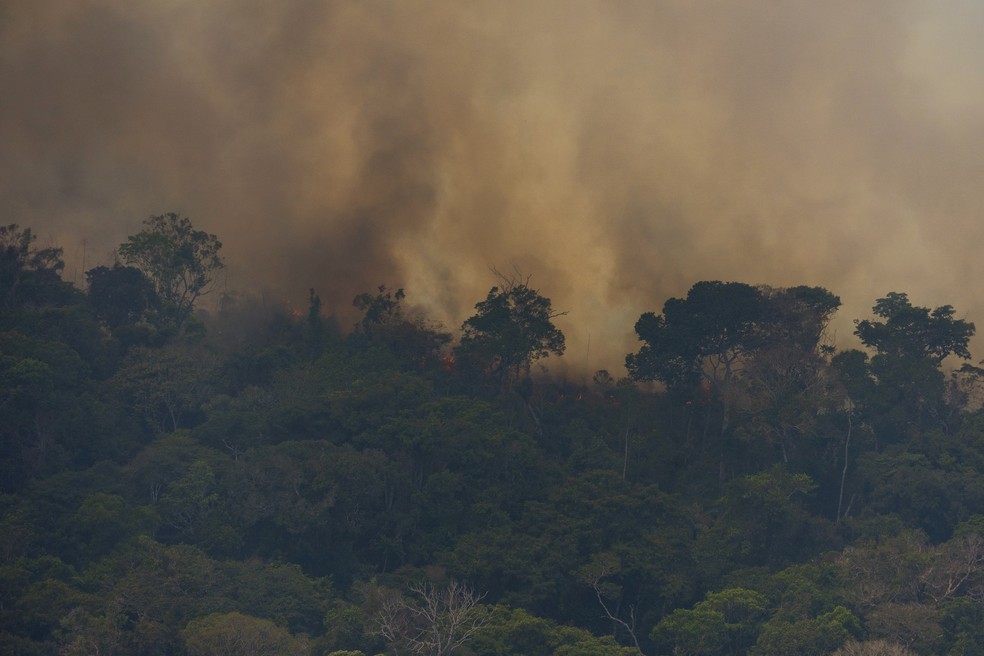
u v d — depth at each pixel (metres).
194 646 195.62
